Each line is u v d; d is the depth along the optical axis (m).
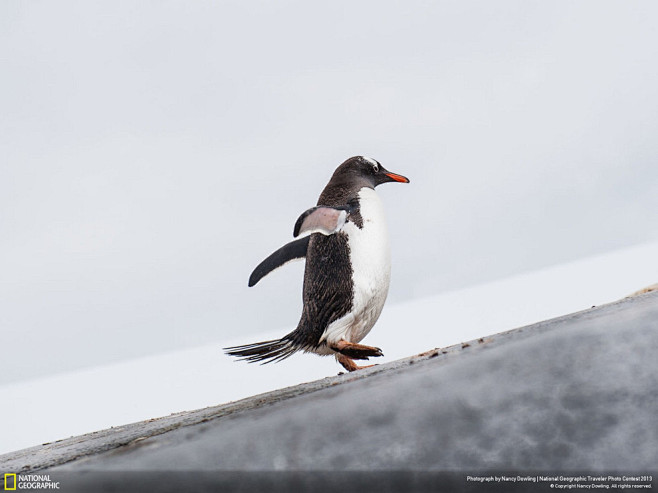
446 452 3.19
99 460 3.99
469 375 3.78
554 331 4.09
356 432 3.46
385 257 9.14
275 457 3.39
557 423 3.20
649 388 3.24
